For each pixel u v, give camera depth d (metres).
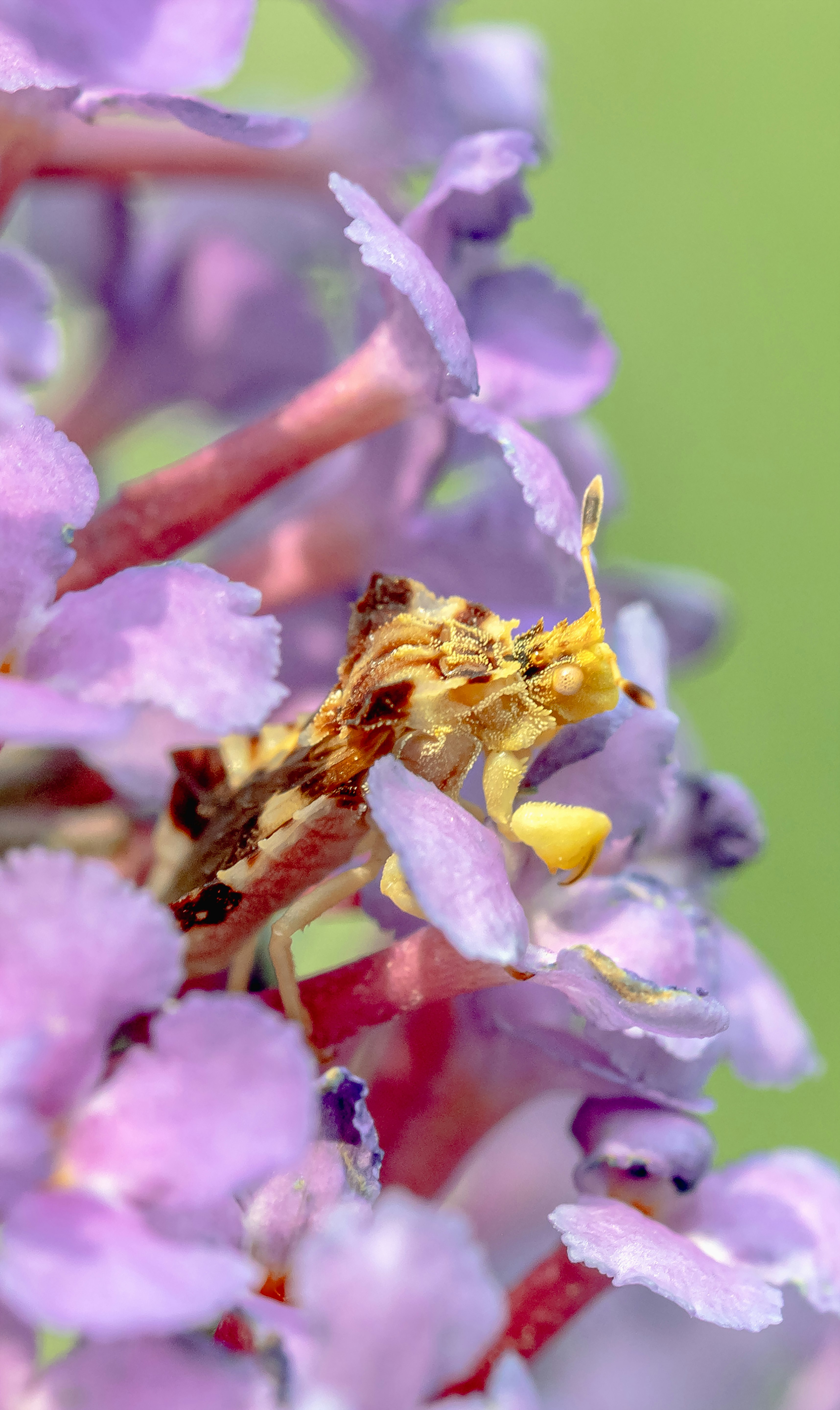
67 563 0.08
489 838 0.08
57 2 0.09
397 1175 0.09
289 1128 0.08
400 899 0.08
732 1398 0.10
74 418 0.10
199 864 0.08
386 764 0.08
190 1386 0.08
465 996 0.09
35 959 0.08
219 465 0.09
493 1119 0.09
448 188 0.09
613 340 0.09
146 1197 0.08
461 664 0.08
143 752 0.09
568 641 0.08
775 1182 0.09
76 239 0.10
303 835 0.08
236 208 0.10
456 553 0.09
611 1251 0.08
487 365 0.09
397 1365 0.08
